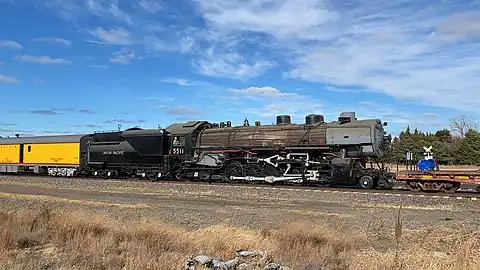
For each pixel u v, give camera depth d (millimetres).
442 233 12672
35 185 32094
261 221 15836
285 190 23688
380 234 13031
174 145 34188
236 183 29281
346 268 9359
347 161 25047
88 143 41406
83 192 26984
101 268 9336
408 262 9297
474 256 9273
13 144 50344
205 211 18453
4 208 19594
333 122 27781
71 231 12461
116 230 12586
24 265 9188
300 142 27641
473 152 68125
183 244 11289
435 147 70750
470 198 19328
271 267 8969
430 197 19719
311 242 11438
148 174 35875
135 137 36844
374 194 21266
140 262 9312
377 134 25781
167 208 19438
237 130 30906
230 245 11070
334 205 19297
